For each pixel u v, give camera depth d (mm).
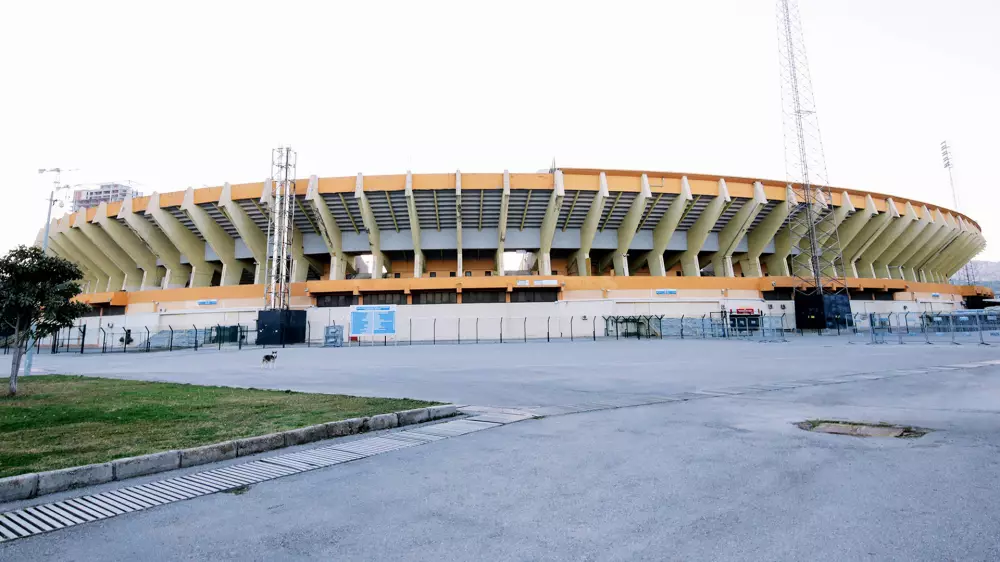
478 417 8375
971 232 68938
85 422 7531
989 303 69938
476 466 5324
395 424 7840
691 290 47844
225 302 46469
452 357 24375
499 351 28359
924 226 56781
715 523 3557
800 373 14289
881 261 61156
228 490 4707
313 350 33719
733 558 2992
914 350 22562
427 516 3869
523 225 51625
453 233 51812
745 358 20312
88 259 57562
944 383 11156
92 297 49000
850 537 3234
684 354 23391
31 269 12250
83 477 4867
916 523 3422
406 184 44062
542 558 3064
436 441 6668
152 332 46656
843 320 46219
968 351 21188
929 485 4215
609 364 18859
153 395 10938
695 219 52500
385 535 3508
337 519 3854
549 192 46812
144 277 54688
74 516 4039
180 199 46656
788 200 49031
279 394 10922
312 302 45750
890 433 6297
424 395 11070
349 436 7156
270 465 5594
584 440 6430
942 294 60125
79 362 26359
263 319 41094
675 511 3822
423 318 44188
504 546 3270
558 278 45719
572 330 44656
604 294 46531
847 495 4043
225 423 7344
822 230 55062
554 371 16531
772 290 49750
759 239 54000
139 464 5273
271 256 50062
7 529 3766
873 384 11352
